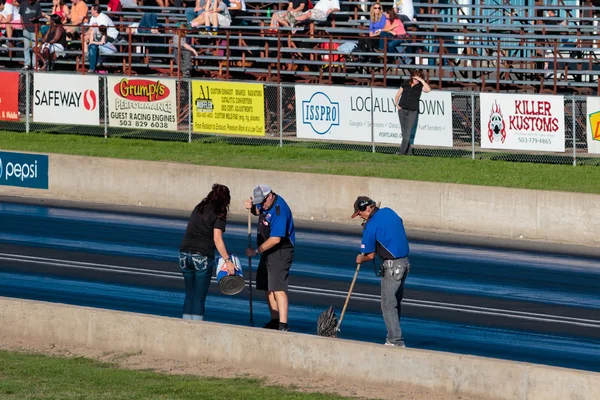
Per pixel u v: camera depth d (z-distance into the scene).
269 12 52.12
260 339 18.80
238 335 19.00
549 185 34.09
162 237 32.44
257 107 41.53
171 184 36.84
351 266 28.84
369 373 17.75
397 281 20.08
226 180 35.94
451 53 50.28
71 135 45.22
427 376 17.25
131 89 43.53
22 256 29.80
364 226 20.39
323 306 24.72
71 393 17.00
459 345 21.56
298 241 31.72
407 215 33.66
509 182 34.69
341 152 40.69
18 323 21.28
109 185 37.84
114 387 17.39
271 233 21.44
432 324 23.19
